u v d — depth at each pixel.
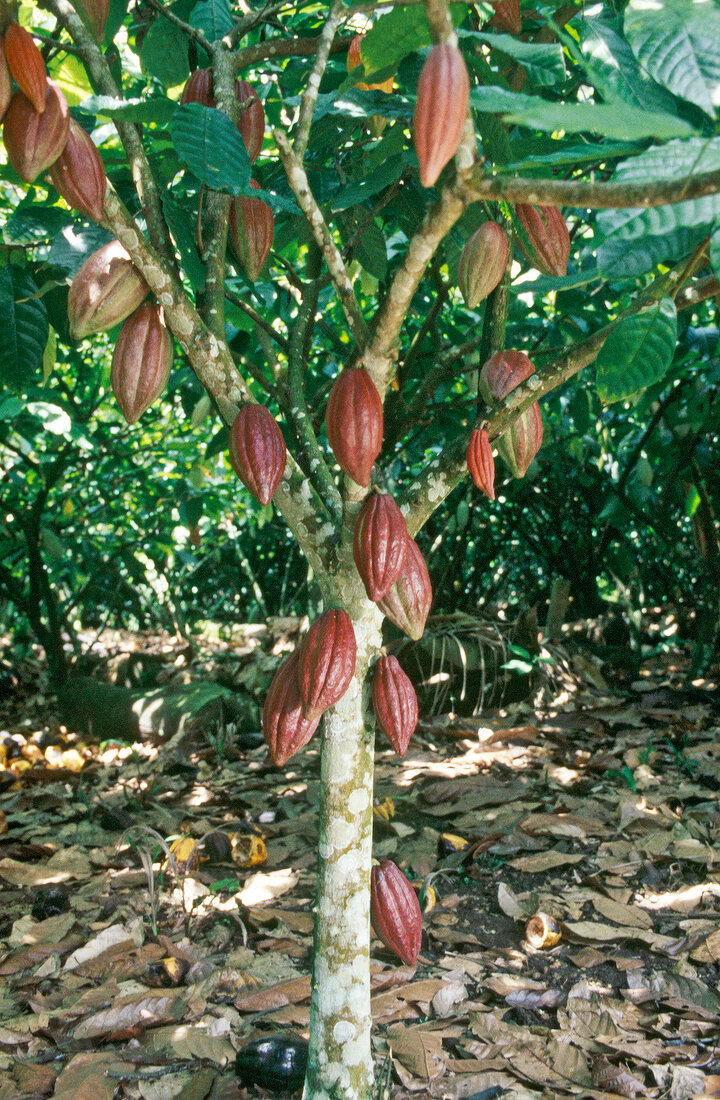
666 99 1.20
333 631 1.28
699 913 2.48
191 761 4.11
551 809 3.25
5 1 1.06
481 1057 1.88
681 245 1.20
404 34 1.26
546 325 3.41
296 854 2.97
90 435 4.41
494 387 1.41
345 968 1.49
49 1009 2.09
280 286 2.36
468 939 2.34
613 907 2.49
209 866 2.88
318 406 2.10
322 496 1.50
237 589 8.11
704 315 4.19
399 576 1.31
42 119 1.10
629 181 0.95
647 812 3.17
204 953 2.33
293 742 1.31
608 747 4.08
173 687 4.70
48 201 1.95
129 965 2.24
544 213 1.36
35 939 2.44
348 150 2.15
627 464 5.05
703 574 5.54
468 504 5.08
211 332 1.44
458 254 2.05
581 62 1.21
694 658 5.02
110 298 1.28
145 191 1.39
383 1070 1.73
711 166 0.92
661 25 1.00
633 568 5.84
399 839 3.04
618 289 2.55
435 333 2.46
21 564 6.48
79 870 2.94
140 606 7.43
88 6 1.38
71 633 5.78
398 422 2.31
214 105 1.59
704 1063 1.84
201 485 4.66
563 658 5.15
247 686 5.03
